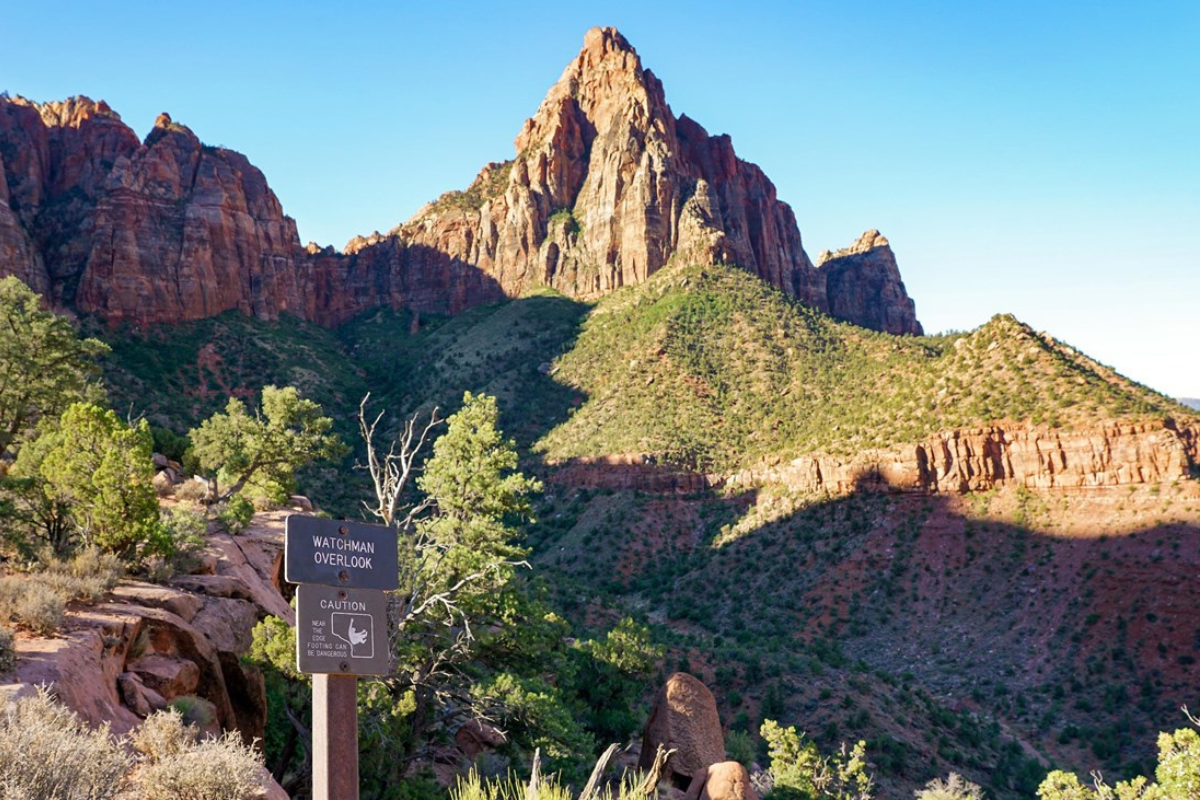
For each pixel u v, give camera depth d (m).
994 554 116.44
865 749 71.00
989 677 97.81
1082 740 85.44
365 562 8.78
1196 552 104.69
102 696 18.03
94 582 23.02
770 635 111.81
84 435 29.09
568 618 92.00
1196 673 90.00
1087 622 101.25
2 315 50.31
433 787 32.12
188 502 43.47
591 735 33.97
